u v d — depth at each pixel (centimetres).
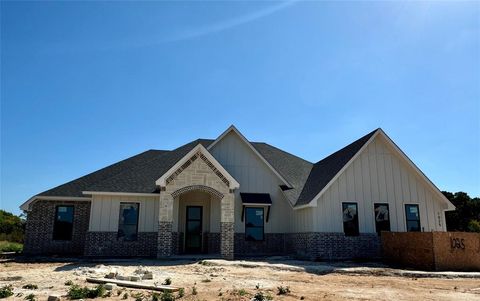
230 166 2662
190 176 2219
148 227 2347
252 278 1501
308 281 1477
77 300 1030
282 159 3077
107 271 1573
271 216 2633
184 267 1792
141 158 2962
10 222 5191
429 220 2469
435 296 1203
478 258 1909
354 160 2444
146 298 1063
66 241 2492
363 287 1363
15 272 1572
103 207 2325
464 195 5381
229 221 2208
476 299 1160
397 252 2094
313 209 2298
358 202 2386
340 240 2298
